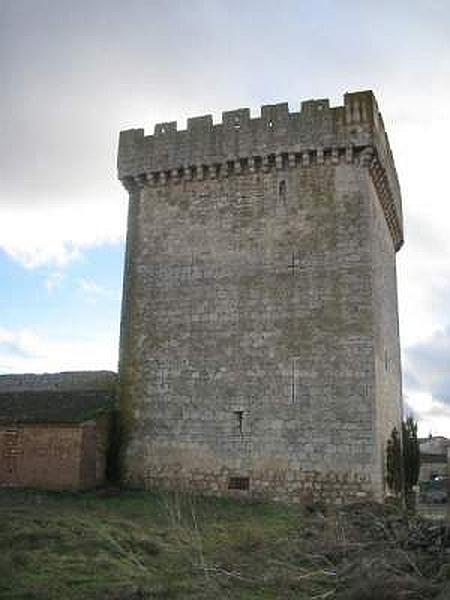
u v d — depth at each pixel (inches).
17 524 685.3
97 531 687.1
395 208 1288.1
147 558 626.5
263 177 1123.9
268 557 652.7
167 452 1067.9
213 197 1152.8
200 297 1114.7
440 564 620.4
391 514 877.8
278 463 996.6
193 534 740.0
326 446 977.5
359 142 1059.3
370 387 978.7
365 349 995.3
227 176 1149.1
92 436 1061.8
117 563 584.4
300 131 1099.3
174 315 1124.5
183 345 1104.8
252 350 1057.5
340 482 957.2
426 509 1503.4
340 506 938.1
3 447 1087.0
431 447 3284.9
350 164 1072.8
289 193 1099.9
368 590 533.6
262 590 542.3
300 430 997.2
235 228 1122.0
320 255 1055.6
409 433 1246.9
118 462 1098.7
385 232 1255.5
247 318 1074.1
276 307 1060.5
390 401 1163.3
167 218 1178.0
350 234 1045.8
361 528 802.2
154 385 1106.1
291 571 605.9
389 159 1222.9
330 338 1016.2
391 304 1285.7
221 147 1149.1
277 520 849.5
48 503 913.5
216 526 800.9
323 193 1078.4
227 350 1072.8
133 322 1152.8
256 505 957.8
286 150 1099.3
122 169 1223.5
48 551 603.5
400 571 600.1
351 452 963.3
